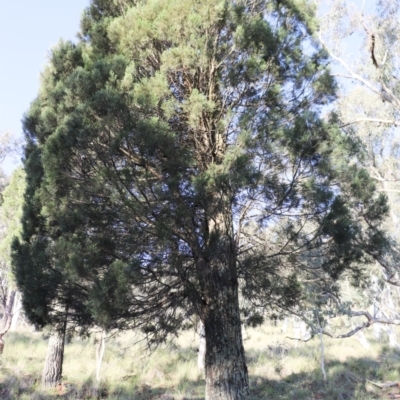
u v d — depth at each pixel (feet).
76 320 20.72
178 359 45.62
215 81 22.62
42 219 23.04
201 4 21.13
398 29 38.58
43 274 19.94
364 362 45.75
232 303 21.08
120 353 45.91
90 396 32.45
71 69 26.89
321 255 22.90
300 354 50.14
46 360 34.42
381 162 42.93
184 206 19.21
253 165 20.10
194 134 21.89
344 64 37.70
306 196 21.06
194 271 21.84
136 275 18.07
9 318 42.63
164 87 19.57
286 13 26.02
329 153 20.76
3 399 29.45
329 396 34.58
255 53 22.15
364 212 23.81
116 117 18.78
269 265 23.49
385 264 35.35
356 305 50.75
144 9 22.31
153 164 19.56
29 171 24.72
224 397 19.52
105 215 19.72
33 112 27.61
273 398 33.94
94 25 25.91
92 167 20.34
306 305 30.45
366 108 41.75
